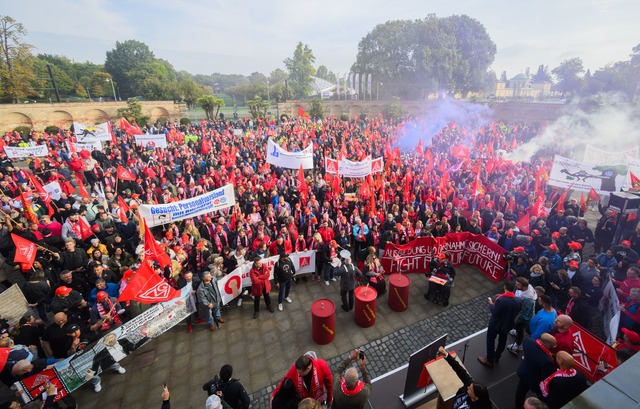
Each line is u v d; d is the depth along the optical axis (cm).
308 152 1499
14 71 4572
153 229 1294
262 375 730
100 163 2083
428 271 1149
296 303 984
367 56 6819
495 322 657
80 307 770
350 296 933
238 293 965
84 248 1062
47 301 848
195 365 761
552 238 1036
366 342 820
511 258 991
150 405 666
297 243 1085
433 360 540
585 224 1107
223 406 498
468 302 974
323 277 1109
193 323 900
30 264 846
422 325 878
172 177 1806
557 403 470
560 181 1273
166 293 782
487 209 1267
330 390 521
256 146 2530
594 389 297
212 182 1611
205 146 2408
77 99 6419
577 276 860
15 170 1838
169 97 5662
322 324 793
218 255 971
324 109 6044
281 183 1631
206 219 1141
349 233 1208
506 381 652
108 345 697
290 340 833
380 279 991
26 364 573
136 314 784
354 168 1455
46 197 1278
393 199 1441
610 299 775
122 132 3161
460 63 5969
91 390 698
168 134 2866
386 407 606
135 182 1600
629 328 683
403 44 6072
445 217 1189
